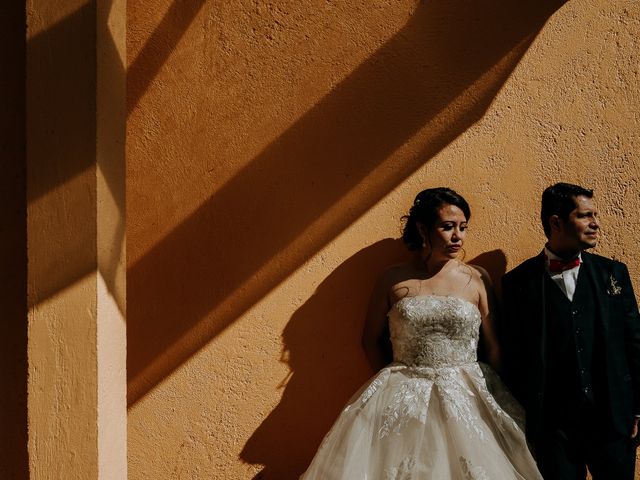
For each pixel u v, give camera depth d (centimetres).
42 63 294
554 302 321
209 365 371
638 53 369
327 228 371
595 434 315
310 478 307
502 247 369
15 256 322
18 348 321
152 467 370
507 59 370
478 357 354
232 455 370
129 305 373
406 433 305
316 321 370
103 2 304
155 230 374
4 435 319
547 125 371
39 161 293
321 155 372
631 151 369
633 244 368
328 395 369
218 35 375
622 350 317
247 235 373
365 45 372
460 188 370
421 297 332
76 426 288
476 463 291
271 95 374
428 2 371
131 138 375
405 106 371
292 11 374
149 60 375
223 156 374
